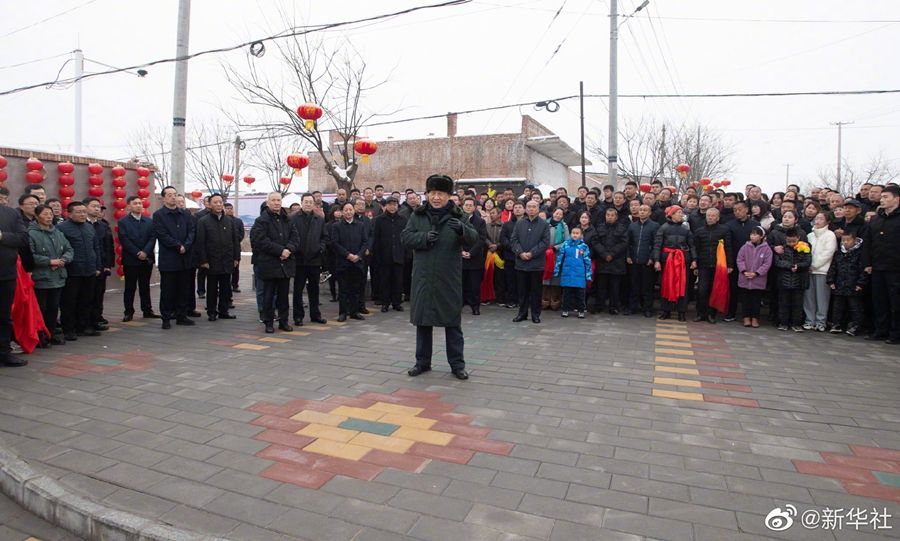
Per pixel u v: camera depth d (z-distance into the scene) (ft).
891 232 23.00
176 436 12.76
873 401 15.67
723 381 17.47
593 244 29.86
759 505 9.86
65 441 12.48
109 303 32.76
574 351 21.21
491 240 32.53
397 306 30.35
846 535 8.95
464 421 13.79
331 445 12.32
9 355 18.60
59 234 21.53
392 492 10.25
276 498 10.03
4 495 11.11
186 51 35.19
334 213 30.86
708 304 28.09
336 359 19.71
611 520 9.31
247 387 16.37
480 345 22.06
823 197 31.37
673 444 12.51
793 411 14.78
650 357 20.42
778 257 26.09
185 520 9.32
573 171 118.32
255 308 31.65
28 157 31.50
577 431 13.21
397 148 93.15
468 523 9.22
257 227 23.93
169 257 24.98
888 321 24.06
